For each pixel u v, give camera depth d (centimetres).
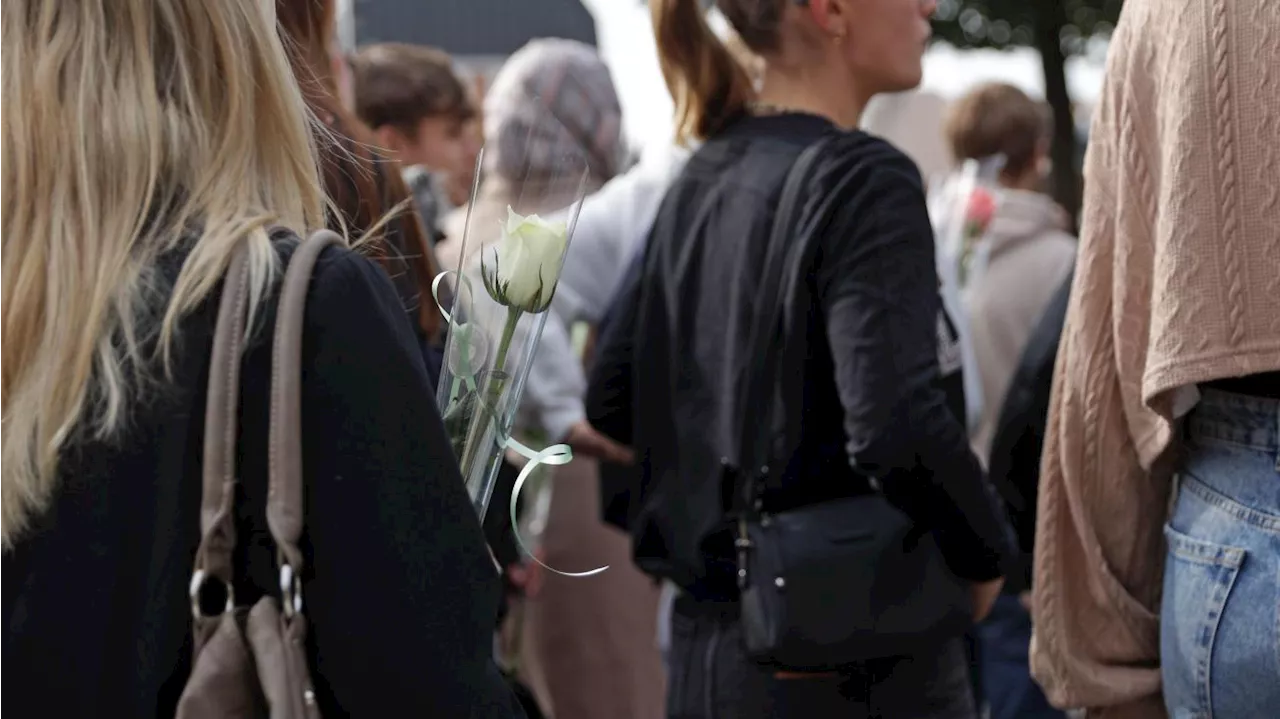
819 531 305
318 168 213
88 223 160
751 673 317
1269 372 234
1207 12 233
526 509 477
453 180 509
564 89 453
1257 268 229
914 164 311
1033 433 438
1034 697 528
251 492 159
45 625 157
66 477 159
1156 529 274
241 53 170
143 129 163
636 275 362
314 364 160
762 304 305
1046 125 616
